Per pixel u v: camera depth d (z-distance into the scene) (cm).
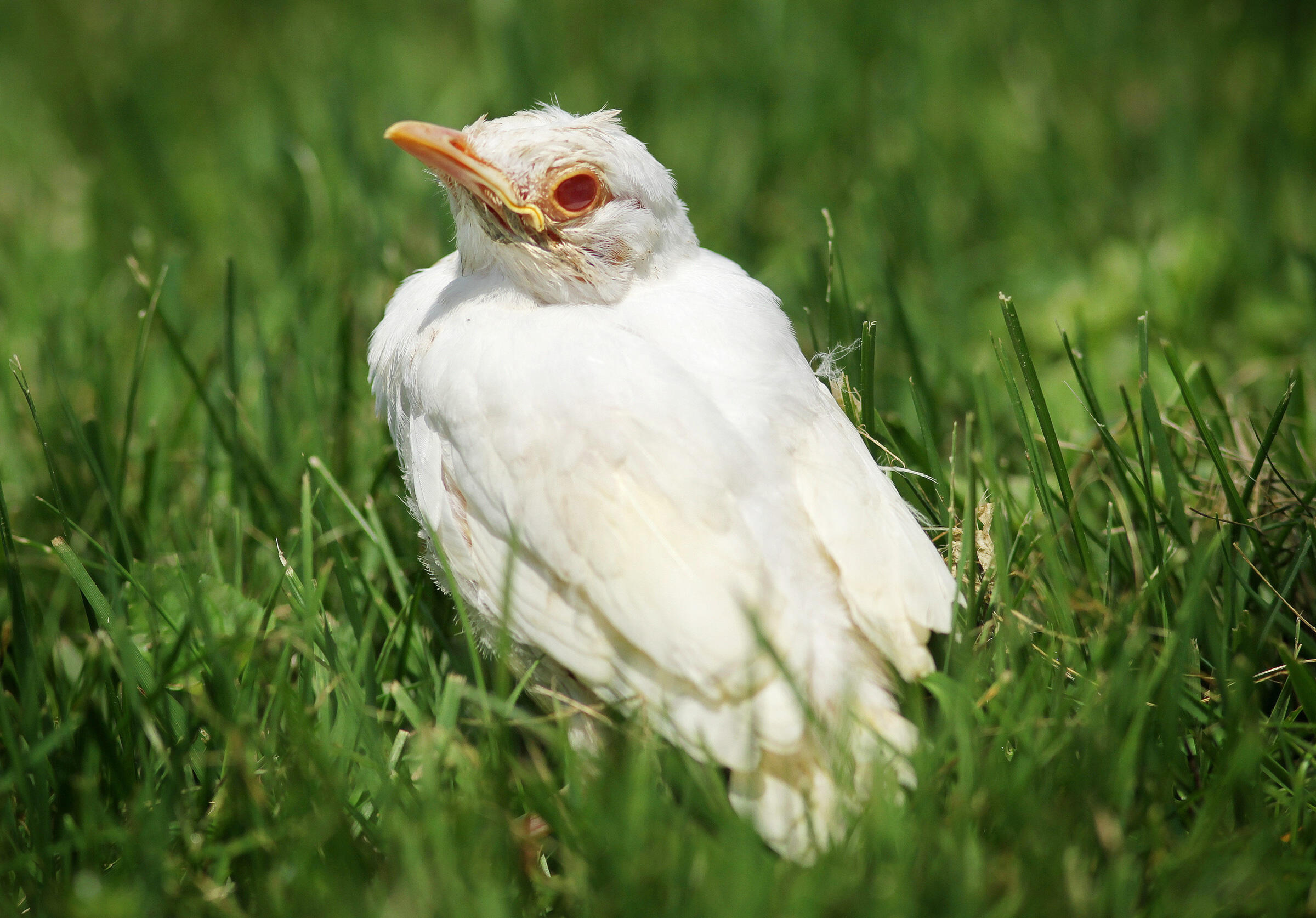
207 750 555
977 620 582
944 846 452
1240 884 459
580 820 489
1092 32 1496
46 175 1297
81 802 519
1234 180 1185
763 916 433
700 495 489
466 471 535
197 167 1312
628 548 482
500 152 562
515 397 519
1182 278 938
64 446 771
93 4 1711
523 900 488
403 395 591
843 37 1488
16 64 1566
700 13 1579
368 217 1027
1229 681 560
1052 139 1209
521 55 1328
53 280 1059
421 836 480
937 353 895
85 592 567
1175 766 530
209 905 472
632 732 499
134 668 551
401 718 583
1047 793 492
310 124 1333
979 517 631
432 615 654
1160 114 1318
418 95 1445
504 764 522
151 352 920
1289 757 536
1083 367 788
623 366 517
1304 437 744
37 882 495
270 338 920
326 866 483
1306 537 602
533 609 512
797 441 529
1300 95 1280
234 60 1579
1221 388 834
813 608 502
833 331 799
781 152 1265
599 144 565
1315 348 883
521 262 566
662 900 449
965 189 1205
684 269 600
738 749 463
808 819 457
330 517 718
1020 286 1010
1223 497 676
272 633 581
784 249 1070
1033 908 443
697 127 1362
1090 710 507
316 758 496
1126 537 652
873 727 485
